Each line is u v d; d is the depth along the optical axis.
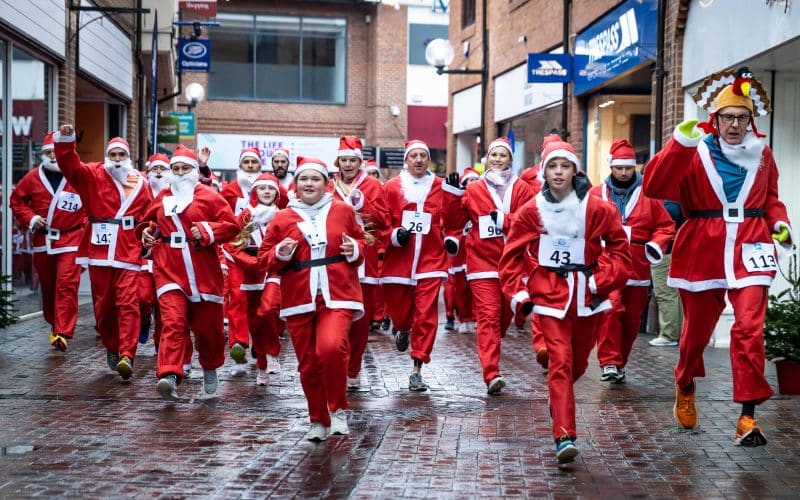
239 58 42.50
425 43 43.09
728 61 12.54
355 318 7.30
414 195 9.73
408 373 10.50
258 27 42.50
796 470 6.45
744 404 6.97
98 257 9.85
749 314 6.90
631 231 9.71
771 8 11.30
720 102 7.01
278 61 42.75
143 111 22.78
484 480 6.21
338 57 43.12
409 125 42.88
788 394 8.92
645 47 15.20
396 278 9.73
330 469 6.46
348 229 7.19
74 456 6.72
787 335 8.84
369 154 38.59
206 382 9.02
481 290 9.33
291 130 42.81
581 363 6.99
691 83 13.70
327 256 7.09
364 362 11.31
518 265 6.83
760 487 6.05
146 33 22.59
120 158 9.96
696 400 8.79
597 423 7.92
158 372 8.46
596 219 6.66
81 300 18.61
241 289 9.99
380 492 5.93
